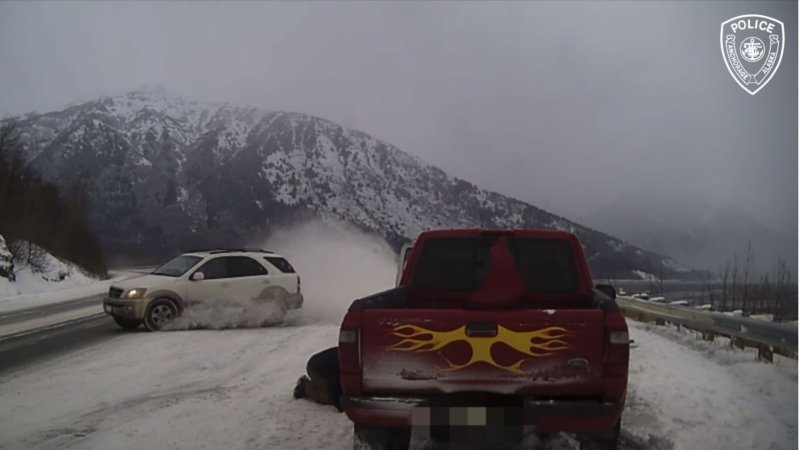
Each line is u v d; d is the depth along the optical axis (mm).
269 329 14648
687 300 14914
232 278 15234
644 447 6039
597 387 4621
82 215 50969
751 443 6086
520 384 4645
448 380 4688
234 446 6105
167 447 6090
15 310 20922
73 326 15812
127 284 14859
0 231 34562
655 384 8406
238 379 9039
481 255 6172
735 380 8531
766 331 9117
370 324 4789
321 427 6676
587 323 4629
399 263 9844
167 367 9953
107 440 6297
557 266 6039
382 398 4719
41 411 7371
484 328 4676
